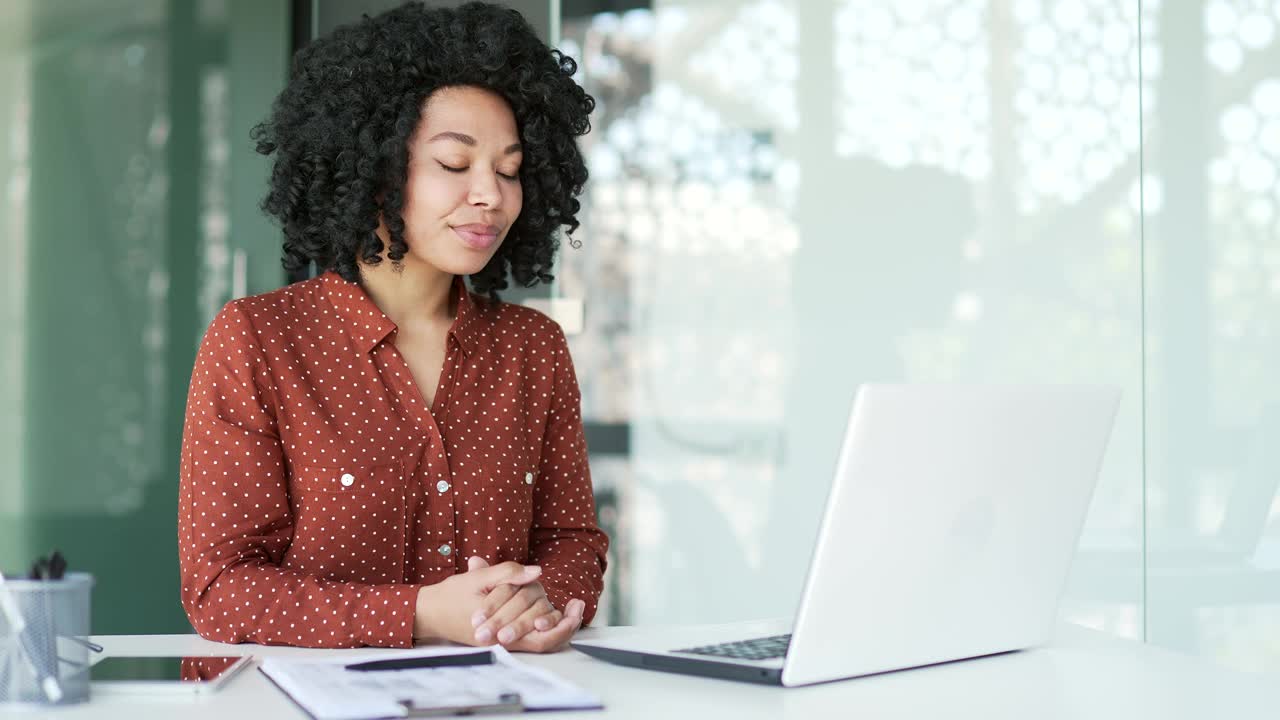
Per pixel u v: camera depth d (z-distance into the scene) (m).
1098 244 2.83
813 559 1.13
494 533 1.66
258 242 3.29
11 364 3.23
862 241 3.01
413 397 1.64
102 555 3.23
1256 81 2.66
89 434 3.23
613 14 3.13
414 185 1.63
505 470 1.69
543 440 1.81
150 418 3.26
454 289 1.78
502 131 1.67
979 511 1.24
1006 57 2.92
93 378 3.24
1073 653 1.35
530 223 1.87
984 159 2.93
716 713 1.05
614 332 3.13
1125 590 2.74
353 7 3.33
